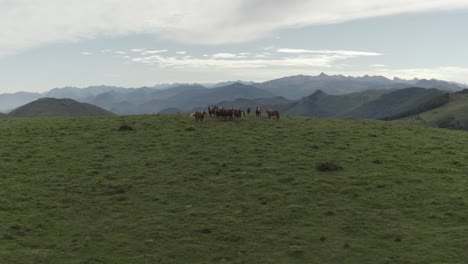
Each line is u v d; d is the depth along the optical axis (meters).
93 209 25.45
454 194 25.97
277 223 22.89
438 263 17.86
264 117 56.16
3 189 28.52
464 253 18.59
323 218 23.33
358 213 23.73
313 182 28.77
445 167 31.70
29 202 26.38
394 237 20.67
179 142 40.50
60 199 26.91
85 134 45.41
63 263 19.09
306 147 38.34
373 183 28.28
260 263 18.94
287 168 32.03
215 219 23.59
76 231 22.56
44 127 50.41
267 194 26.94
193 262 19.30
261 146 38.59
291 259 19.16
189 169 32.31
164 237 21.67
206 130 45.53
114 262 19.27
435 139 42.94
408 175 29.86
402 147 38.66
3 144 41.03
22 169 33.00
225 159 34.72
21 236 21.88
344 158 34.47
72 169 32.91
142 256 19.80
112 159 35.53
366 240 20.55
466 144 40.31
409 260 18.33
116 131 46.44
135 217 24.22
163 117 56.53
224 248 20.45
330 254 19.38
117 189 28.44
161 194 27.56
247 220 23.36
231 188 28.23
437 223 22.06
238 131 44.91
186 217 24.00
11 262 19.02
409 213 23.48
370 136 43.75
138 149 38.47
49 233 22.30
